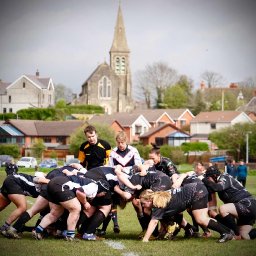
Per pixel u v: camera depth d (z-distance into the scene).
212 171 13.02
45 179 12.82
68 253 11.12
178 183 12.89
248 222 13.18
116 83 150.50
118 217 18.98
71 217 12.51
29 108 124.38
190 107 141.38
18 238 12.90
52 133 100.62
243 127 75.94
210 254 11.09
